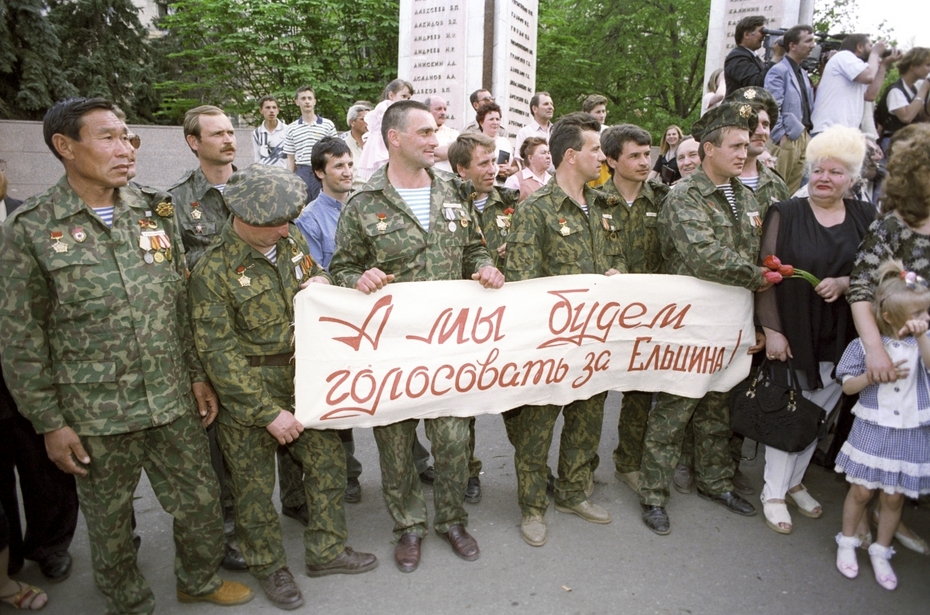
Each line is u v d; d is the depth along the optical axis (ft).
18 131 33.73
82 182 7.38
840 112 18.76
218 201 10.50
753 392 10.87
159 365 7.78
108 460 7.68
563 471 11.25
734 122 10.23
